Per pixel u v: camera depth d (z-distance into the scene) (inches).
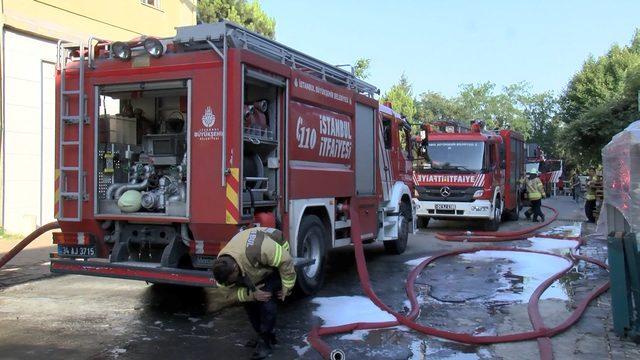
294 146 274.8
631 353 202.7
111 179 264.4
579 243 482.9
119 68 250.4
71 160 258.7
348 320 246.2
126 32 641.0
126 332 229.1
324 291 307.7
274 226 255.8
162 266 239.8
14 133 508.4
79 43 255.8
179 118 280.5
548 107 2987.2
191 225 236.4
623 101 840.9
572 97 1552.7
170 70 240.4
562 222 720.3
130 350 206.7
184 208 240.1
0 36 488.7
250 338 222.7
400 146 442.0
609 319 247.1
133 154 271.1
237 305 274.5
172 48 244.7
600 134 843.4
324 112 309.0
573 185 1284.4
